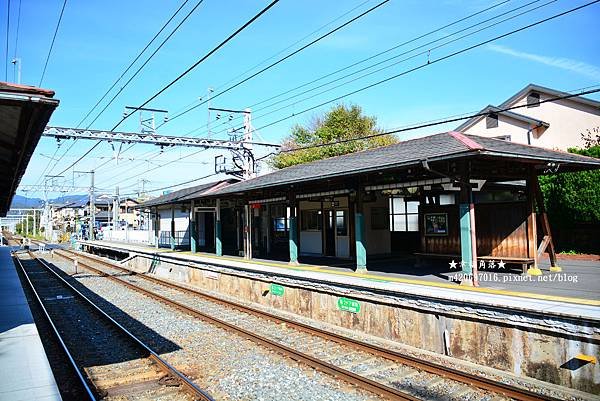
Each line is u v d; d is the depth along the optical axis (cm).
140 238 3822
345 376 640
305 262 1527
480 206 1159
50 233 6650
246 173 2330
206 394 577
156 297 1395
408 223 1759
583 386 593
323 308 1041
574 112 2214
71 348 850
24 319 927
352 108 3703
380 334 891
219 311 1178
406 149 1135
